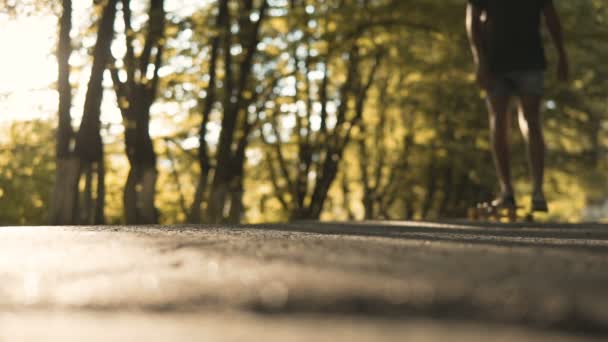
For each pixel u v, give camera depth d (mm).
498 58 7473
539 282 1530
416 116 19828
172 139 17453
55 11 11617
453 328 1031
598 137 21141
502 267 1842
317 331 1015
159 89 15188
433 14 14984
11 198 25359
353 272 1702
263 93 14984
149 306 1299
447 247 2590
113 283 1591
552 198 22578
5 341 985
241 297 1332
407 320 1107
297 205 18766
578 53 17297
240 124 15844
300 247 2543
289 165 21047
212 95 14344
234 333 1014
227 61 14227
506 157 7613
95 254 2314
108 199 21234
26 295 1461
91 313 1257
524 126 7477
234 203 14578
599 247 2719
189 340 964
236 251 2361
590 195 23828
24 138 22953
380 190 21984
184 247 2551
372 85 19719
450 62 16984
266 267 1840
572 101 18859
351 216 22609
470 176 20453
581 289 1408
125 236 3277
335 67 17812
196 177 20281
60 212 10625
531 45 7430
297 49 15477
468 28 7734
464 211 21688
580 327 1036
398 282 1488
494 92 7594
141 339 981
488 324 1064
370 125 20547
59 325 1136
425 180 21453
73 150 10828
